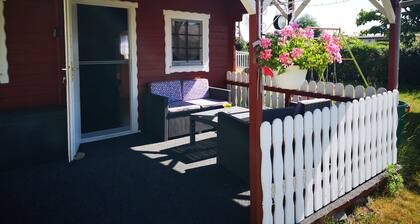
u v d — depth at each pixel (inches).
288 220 121.6
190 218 128.6
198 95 279.3
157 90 255.6
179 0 270.1
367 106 151.8
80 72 236.4
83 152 208.1
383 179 160.1
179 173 174.1
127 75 257.6
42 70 209.6
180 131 240.1
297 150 121.7
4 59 195.0
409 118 285.0
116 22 243.4
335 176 137.8
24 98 204.8
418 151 204.1
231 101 310.5
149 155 202.8
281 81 136.1
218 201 142.6
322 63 131.4
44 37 208.2
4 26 193.3
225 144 171.3
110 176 169.6
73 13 209.8
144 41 254.2
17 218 127.2
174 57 277.1
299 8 181.5
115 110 256.4
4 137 176.1
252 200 114.6
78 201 142.0
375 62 518.0
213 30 297.6
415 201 151.1
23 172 174.9
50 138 191.3
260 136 109.3
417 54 472.1
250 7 104.9
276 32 126.3
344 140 140.8
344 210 139.9
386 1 168.7
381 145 164.7
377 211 142.2
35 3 203.0
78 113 214.7
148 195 148.1
